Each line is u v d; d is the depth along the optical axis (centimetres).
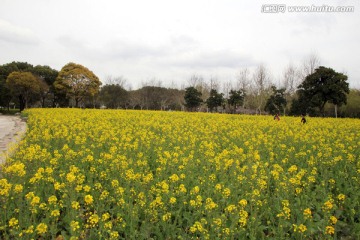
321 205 864
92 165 1156
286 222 752
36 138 1608
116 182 892
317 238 723
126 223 729
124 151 1399
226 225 754
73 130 2030
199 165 1292
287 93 7638
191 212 852
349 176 1126
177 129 2309
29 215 766
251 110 8594
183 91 9800
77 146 1502
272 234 755
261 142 1806
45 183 951
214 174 1048
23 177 945
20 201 762
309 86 5975
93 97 8850
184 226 785
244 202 768
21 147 1313
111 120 2894
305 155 1423
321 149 1563
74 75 8144
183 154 1349
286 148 1673
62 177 988
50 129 2081
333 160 1291
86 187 843
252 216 773
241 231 708
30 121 2550
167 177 1078
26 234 635
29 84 7862
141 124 2505
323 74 5800
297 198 878
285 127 2562
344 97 5819
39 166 1085
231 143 1741
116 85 9044
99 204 830
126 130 1984
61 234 713
